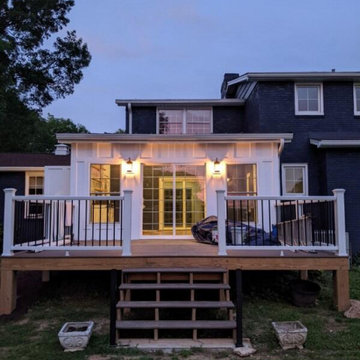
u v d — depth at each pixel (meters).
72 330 4.77
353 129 11.72
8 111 18.80
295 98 11.74
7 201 6.11
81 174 9.09
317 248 6.04
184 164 9.38
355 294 6.75
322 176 11.05
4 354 4.37
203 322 4.84
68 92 21.39
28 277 8.03
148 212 9.36
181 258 6.01
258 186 9.20
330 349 4.49
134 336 4.93
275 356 4.30
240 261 6.03
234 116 13.51
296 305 6.30
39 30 19.72
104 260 6.00
